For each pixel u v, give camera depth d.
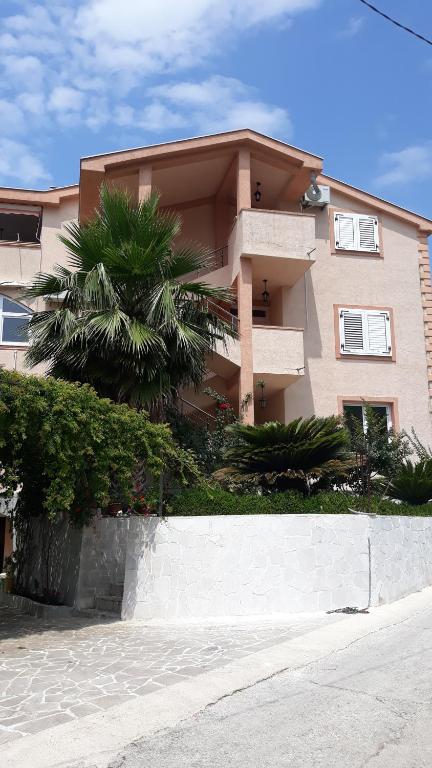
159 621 9.98
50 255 19.05
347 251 19.67
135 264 12.43
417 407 19.02
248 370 16.62
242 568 10.12
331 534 10.38
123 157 17.56
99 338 12.06
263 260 17.47
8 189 19.08
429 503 14.74
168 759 4.61
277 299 19.22
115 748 4.87
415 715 5.30
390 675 6.54
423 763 4.34
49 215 19.38
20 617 11.73
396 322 19.50
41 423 9.09
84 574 11.68
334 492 12.42
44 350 12.89
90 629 9.82
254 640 8.37
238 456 12.58
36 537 14.21
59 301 17.86
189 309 13.21
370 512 11.89
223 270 18.41
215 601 10.05
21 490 13.66
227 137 17.84
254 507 11.50
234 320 17.33
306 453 12.20
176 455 10.99
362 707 5.55
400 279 19.84
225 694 6.09
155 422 13.34
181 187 19.58
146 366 12.15
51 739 5.04
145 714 5.56
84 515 11.66
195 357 12.80
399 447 15.52
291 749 4.68
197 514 11.41
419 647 7.67
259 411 19.31
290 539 10.23
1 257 18.80
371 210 20.17
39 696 6.14
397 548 11.47
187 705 5.79
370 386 18.86
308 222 17.64
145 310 12.69
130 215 12.95
